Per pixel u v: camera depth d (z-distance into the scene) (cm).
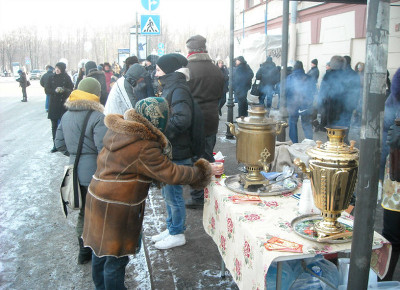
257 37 1261
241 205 224
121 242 211
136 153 201
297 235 184
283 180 262
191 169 221
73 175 290
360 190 146
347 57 741
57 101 696
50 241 362
